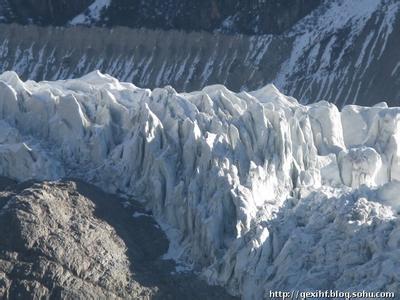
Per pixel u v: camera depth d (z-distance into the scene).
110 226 145.75
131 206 149.50
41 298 140.62
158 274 144.50
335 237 143.62
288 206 148.88
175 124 151.25
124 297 141.75
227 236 146.12
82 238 143.50
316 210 146.25
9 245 142.25
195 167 149.75
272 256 144.50
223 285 144.12
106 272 142.38
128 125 153.12
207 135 149.62
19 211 143.25
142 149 150.75
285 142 150.62
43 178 150.12
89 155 152.12
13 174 150.88
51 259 141.75
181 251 147.00
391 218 143.62
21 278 141.00
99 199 147.88
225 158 148.88
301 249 143.75
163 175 149.62
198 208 146.75
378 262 141.00
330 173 152.75
